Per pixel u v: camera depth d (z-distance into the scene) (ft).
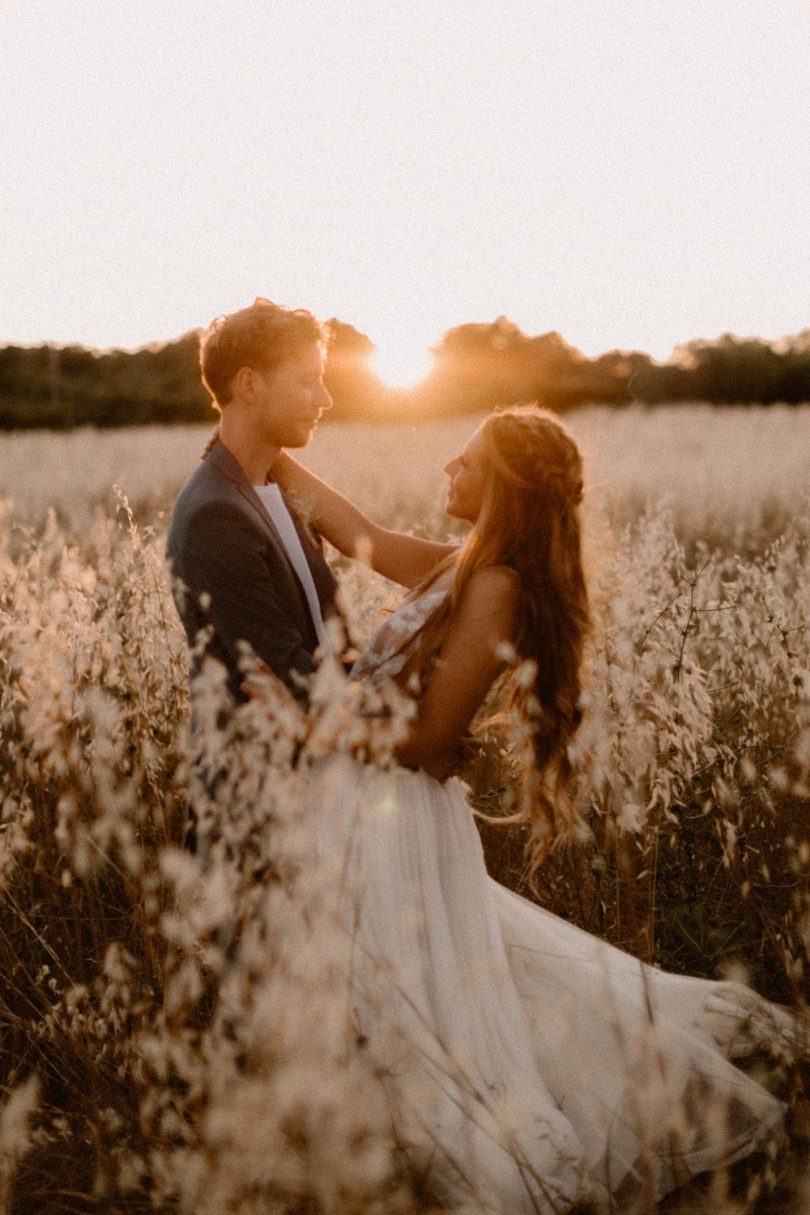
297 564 9.58
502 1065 7.63
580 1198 7.07
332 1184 5.49
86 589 10.52
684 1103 7.56
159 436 79.82
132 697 9.82
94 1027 7.30
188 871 6.08
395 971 7.23
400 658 7.92
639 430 65.41
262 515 8.82
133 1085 7.20
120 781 9.00
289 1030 5.71
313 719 7.43
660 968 9.32
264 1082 5.72
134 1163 6.52
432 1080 7.13
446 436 70.59
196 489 8.72
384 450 59.88
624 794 8.45
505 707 8.49
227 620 8.39
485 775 12.19
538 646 7.99
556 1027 7.55
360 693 7.62
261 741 7.24
